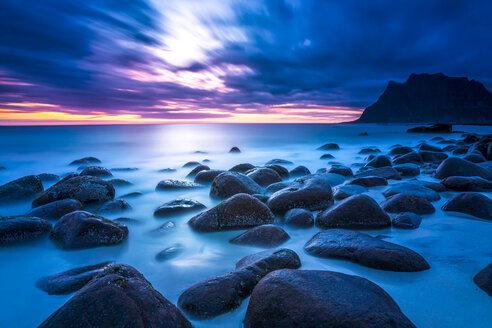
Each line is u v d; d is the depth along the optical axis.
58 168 13.52
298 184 6.48
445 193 6.89
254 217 4.95
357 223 4.74
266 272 3.03
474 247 3.88
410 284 2.99
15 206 6.81
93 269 3.55
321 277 2.53
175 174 11.27
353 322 2.04
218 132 46.66
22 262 3.88
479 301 2.66
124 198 7.36
